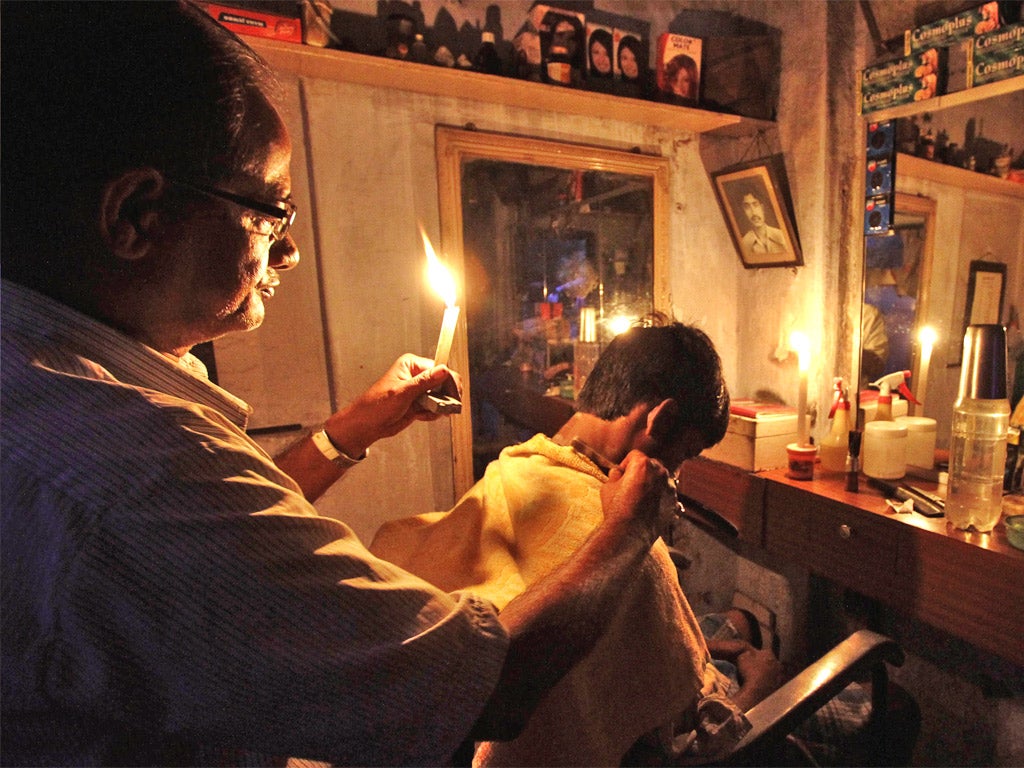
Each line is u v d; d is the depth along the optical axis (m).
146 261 0.43
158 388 0.45
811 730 1.18
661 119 1.64
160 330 0.47
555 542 0.71
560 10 1.51
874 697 1.08
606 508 0.58
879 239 1.50
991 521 1.10
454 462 1.63
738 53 1.66
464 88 1.44
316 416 1.47
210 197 0.44
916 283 1.41
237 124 0.44
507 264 1.65
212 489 0.37
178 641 0.35
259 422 1.42
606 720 0.70
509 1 1.57
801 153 1.65
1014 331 1.23
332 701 0.37
